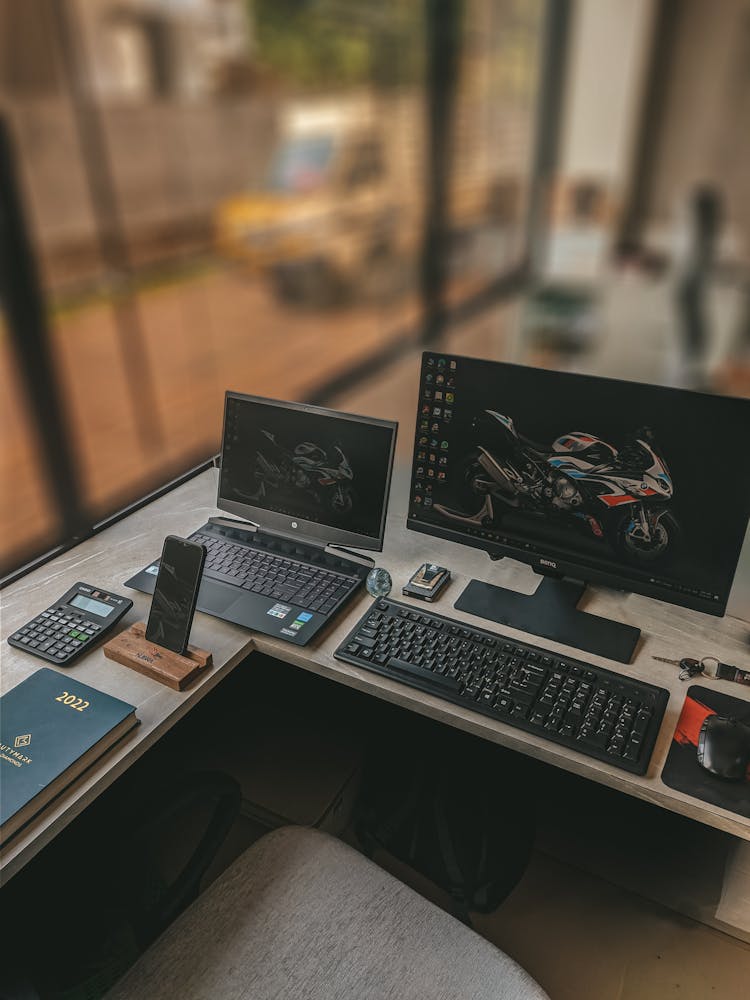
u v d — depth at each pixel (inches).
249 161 135.7
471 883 58.7
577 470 49.2
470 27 187.6
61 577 58.8
